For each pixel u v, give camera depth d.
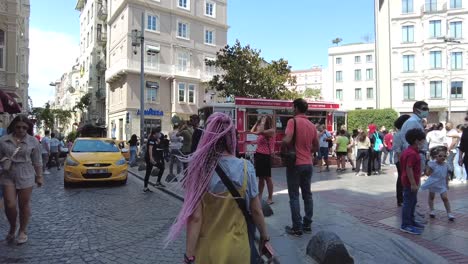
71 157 11.83
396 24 46.81
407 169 5.98
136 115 38.59
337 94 69.50
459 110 44.06
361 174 13.68
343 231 5.96
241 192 2.50
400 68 46.53
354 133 16.03
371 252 5.00
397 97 46.56
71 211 8.12
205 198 2.49
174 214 7.86
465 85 43.84
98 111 51.25
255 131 8.13
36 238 6.09
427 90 45.09
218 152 2.53
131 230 6.59
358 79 68.00
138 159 19.83
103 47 49.91
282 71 27.45
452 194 9.40
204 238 2.46
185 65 42.12
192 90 42.28
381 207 7.83
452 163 11.62
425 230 6.12
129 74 38.38
